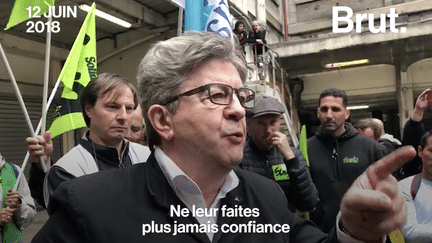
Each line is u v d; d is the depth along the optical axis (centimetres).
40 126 193
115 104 162
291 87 1137
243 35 740
